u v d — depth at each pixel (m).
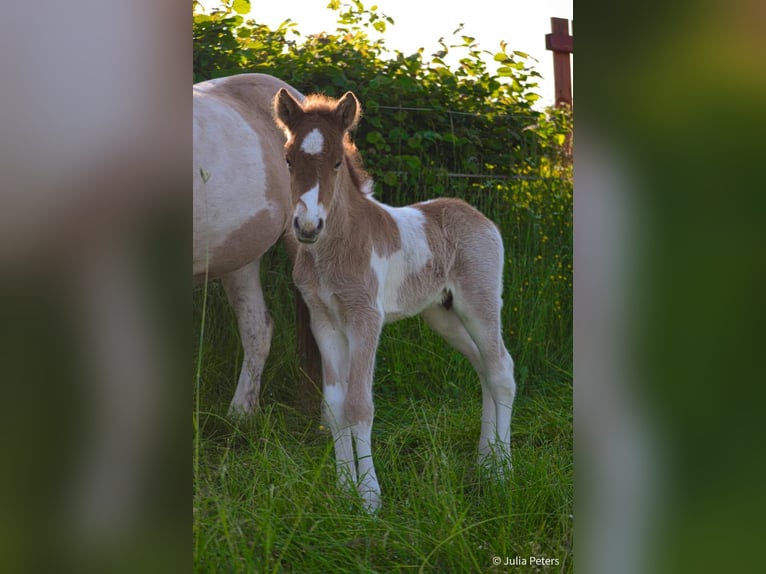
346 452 2.80
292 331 3.74
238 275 3.42
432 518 2.52
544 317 3.84
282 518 2.44
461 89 4.00
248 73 3.71
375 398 3.52
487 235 3.22
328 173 2.75
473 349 3.26
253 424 3.13
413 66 3.86
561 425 3.24
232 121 3.16
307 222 2.71
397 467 2.97
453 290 3.19
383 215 3.03
